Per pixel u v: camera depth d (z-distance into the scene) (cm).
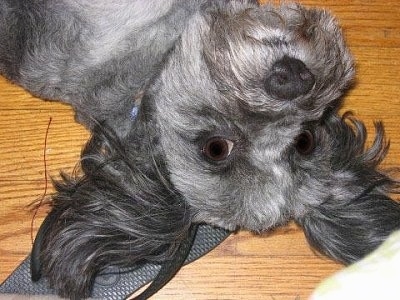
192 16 33
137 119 34
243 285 40
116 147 34
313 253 39
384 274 26
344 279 26
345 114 39
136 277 37
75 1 33
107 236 33
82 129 40
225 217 33
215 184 32
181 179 33
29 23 33
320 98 30
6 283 37
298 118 31
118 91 34
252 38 30
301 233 40
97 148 34
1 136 39
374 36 42
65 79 34
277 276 40
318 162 34
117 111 34
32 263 34
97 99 34
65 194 34
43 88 35
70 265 33
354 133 37
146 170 34
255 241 40
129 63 34
